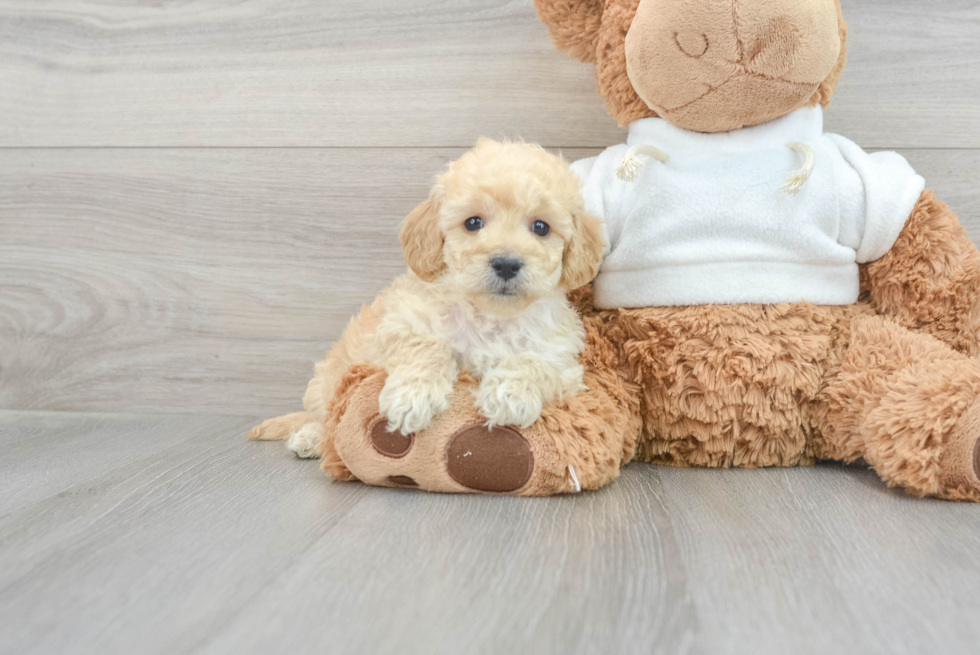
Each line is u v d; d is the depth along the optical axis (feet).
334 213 6.07
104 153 6.24
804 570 2.89
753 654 2.26
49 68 6.24
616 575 2.85
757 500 3.89
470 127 5.89
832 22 4.33
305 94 6.01
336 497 3.95
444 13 5.82
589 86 5.75
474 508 3.75
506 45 5.79
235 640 2.34
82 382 6.45
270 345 6.23
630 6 4.55
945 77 5.45
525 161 4.18
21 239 6.38
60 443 5.36
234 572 2.89
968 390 3.84
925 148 5.50
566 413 4.03
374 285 6.10
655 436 4.76
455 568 2.92
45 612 2.56
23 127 6.30
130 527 3.44
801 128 4.74
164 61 6.13
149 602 2.63
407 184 5.98
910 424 3.90
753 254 4.53
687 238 4.63
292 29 5.98
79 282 6.37
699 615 2.51
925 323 4.64
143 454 5.00
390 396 3.92
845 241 4.69
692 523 3.49
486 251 3.92
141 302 6.33
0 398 6.49
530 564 2.96
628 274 4.77
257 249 6.17
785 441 4.62
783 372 4.45
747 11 4.12
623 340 4.75
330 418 4.16
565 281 4.35
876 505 3.78
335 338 6.17
